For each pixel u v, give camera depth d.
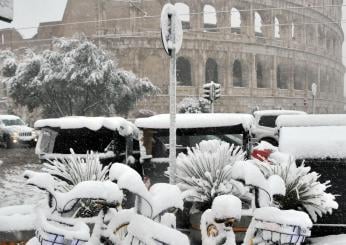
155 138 10.23
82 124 11.47
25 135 29.69
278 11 60.31
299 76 63.97
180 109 43.41
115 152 11.62
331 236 7.36
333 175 7.59
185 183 7.59
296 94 62.22
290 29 61.84
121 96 37.22
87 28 51.16
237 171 4.83
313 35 66.56
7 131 29.55
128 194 7.51
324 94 68.94
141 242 3.79
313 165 7.66
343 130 8.25
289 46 61.31
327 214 7.50
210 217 4.68
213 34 54.25
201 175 7.50
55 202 4.23
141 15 51.12
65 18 52.62
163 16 7.50
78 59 35.72
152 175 10.12
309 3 65.50
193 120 10.01
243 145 9.88
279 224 4.29
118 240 4.05
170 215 4.65
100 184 4.25
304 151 7.66
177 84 52.34
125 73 38.09
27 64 36.62
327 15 70.75
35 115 41.91
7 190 15.28
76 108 36.53
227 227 4.58
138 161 12.99
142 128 10.23
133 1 50.78
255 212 4.45
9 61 39.22
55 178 7.21
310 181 7.04
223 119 9.95
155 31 50.97
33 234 5.38
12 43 55.69
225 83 55.06
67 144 11.60
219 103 54.50
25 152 27.22
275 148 10.13
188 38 53.03
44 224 3.75
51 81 35.41
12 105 43.03
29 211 5.88
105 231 4.13
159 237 3.67
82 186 4.24
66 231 3.71
